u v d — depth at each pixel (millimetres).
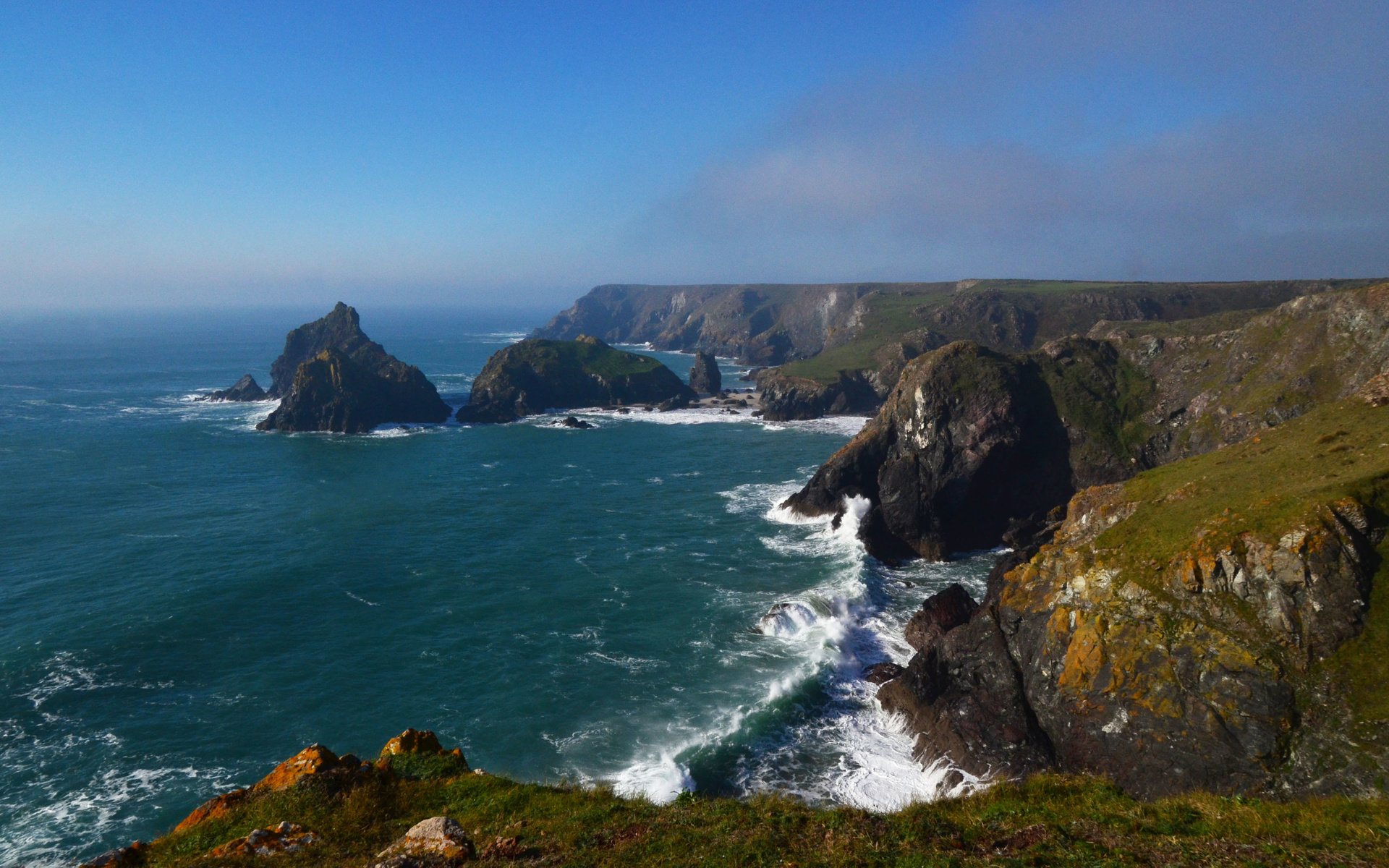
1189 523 41312
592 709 45625
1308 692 32719
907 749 43156
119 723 43375
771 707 45875
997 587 60469
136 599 60031
